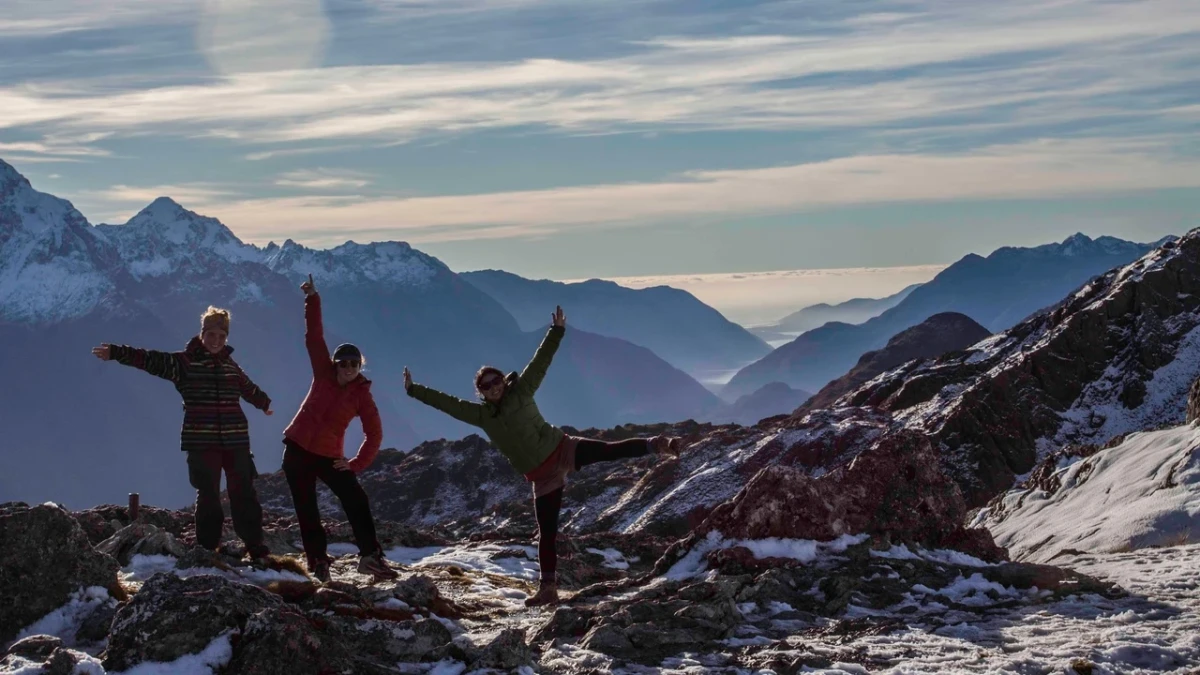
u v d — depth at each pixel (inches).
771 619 482.6
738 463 2822.3
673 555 588.1
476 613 510.3
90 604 414.3
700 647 429.1
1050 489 1547.7
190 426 516.1
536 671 386.0
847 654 404.2
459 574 665.0
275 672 343.6
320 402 504.4
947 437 3083.2
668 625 447.2
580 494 3336.6
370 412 508.4
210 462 518.0
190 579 370.3
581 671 388.5
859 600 509.7
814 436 2758.4
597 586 562.6
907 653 405.7
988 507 1747.0
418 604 470.9
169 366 512.4
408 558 799.7
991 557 607.2
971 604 512.4
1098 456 1501.0
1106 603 495.8
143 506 725.9
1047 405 3221.0
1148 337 3383.4
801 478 592.7
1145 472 1224.2
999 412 3166.8
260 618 351.9
